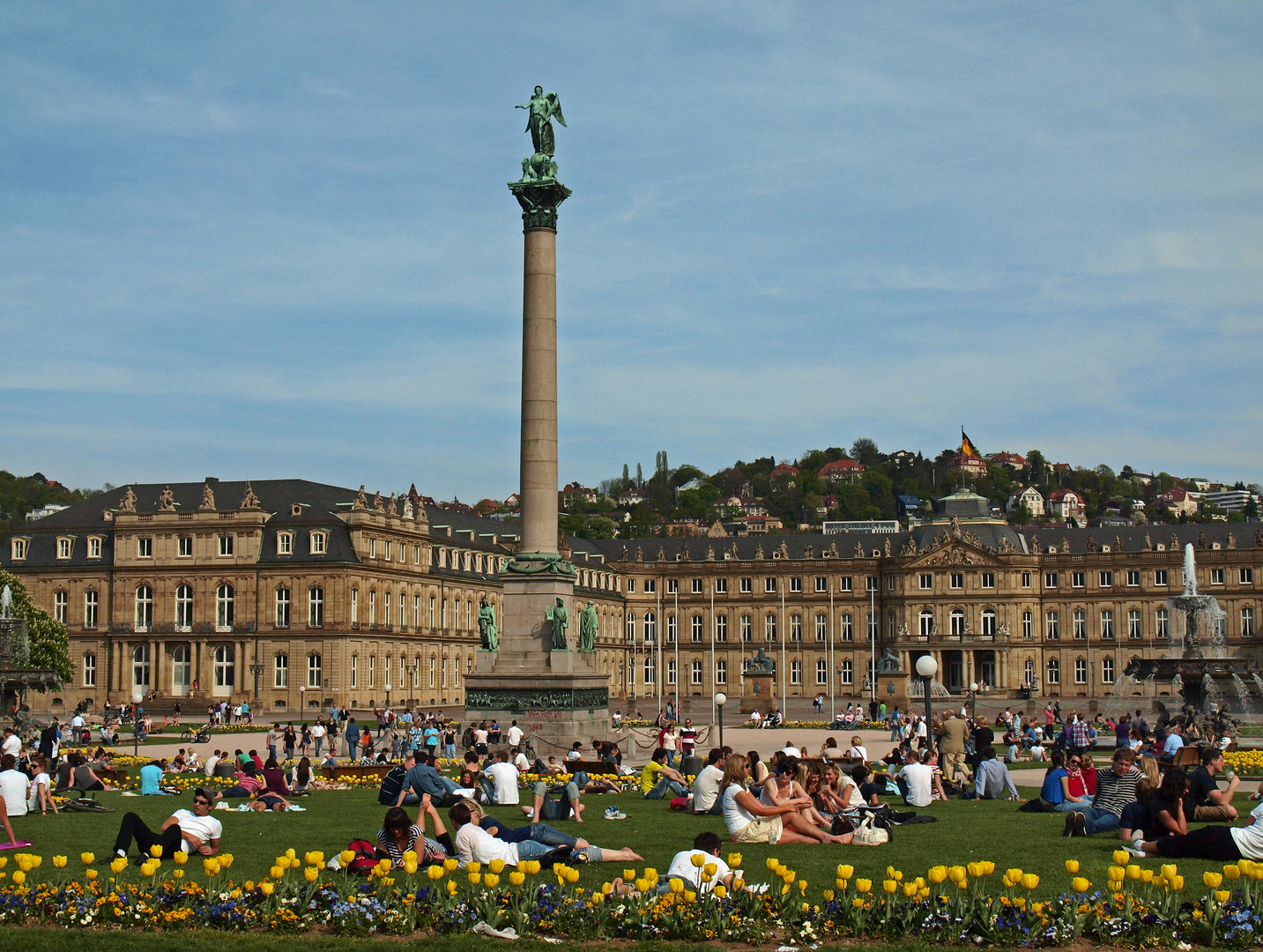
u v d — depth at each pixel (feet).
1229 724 233.76
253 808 151.74
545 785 133.69
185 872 102.42
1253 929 78.23
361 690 528.22
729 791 115.75
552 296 260.21
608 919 82.58
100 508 564.30
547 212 260.21
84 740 315.37
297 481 558.97
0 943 81.00
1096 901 82.17
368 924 83.61
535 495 256.52
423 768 137.28
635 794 174.60
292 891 87.56
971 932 80.28
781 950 78.18
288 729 276.21
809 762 174.81
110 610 542.16
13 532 563.07
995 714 529.45
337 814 146.41
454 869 87.76
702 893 84.38
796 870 101.30
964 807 149.69
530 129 265.13
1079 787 147.74
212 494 539.29
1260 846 102.47
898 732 316.19
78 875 100.78
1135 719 257.96
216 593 531.91
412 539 575.79
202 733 323.78
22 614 438.81
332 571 519.60
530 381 258.37
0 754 139.23
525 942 80.64
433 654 589.32
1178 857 104.63
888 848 112.47
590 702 255.70
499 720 249.14
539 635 252.62
